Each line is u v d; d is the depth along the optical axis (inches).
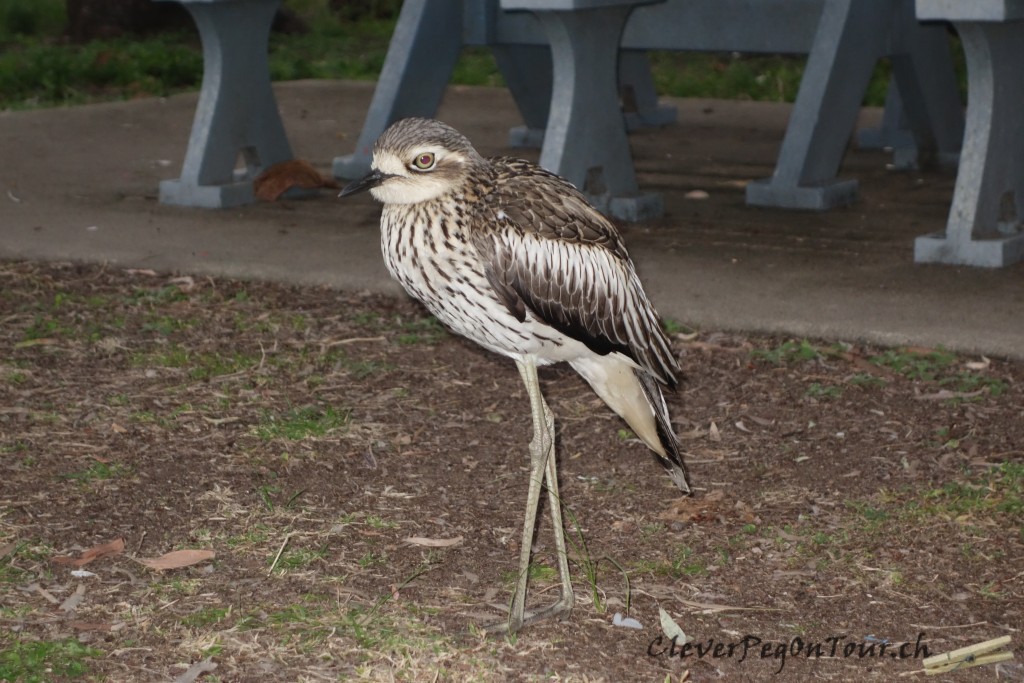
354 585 237.3
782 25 518.6
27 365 337.4
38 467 279.6
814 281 392.5
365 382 331.3
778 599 235.0
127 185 536.7
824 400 317.4
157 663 209.6
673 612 231.0
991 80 398.9
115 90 847.7
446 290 225.5
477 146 627.5
